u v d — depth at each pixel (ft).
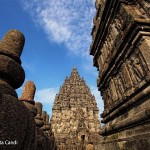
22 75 13.24
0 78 11.85
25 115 11.33
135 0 31.76
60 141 177.68
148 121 20.74
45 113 57.57
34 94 26.03
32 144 12.32
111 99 38.27
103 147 37.91
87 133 177.17
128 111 28.58
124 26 30.09
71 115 211.82
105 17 40.75
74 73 273.95
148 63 22.81
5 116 9.57
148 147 19.10
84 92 239.30
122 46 30.71
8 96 10.47
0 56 12.09
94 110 221.66
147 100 22.90
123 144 26.68
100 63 48.06
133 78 27.27
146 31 25.38
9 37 14.48
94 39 50.72
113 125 32.78
